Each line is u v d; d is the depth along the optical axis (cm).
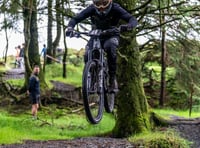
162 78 2558
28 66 2212
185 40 1659
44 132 1448
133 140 1174
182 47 1881
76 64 3866
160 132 1270
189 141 1253
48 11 1433
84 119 1797
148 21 1443
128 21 528
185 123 1557
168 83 2752
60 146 1118
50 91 2159
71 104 2062
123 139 1266
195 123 1562
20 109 1953
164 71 2530
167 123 1518
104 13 528
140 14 1272
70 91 2453
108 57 547
